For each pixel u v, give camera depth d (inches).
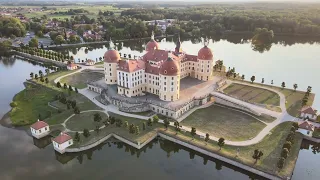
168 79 5787.4
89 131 5032.0
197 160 4503.0
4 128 5334.6
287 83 7642.7
